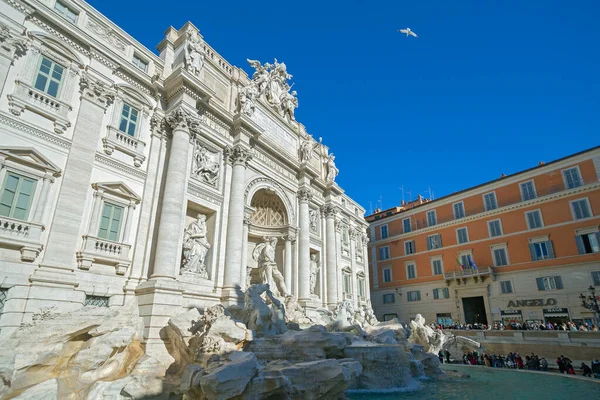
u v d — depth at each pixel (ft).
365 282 136.26
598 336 81.10
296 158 106.83
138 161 63.10
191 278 65.16
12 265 45.16
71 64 57.11
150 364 47.03
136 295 56.54
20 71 50.65
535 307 111.55
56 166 51.72
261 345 50.29
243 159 79.92
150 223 61.87
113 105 62.03
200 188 71.46
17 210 47.21
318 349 49.44
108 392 39.45
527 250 117.39
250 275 89.66
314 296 101.04
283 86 111.34
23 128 49.44
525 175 123.95
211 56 85.20
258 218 95.86
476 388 52.24
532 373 69.72
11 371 37.52
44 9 54.13
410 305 144.66
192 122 68.74
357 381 50.70
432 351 92.12
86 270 52.42
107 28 64.85
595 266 103.30
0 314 42.88
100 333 46.57
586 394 47.50
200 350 45.75
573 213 110.83
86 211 54.34
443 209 144.56
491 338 98.43
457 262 133.39
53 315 46.01
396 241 156.97
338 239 120.47
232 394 33.35
